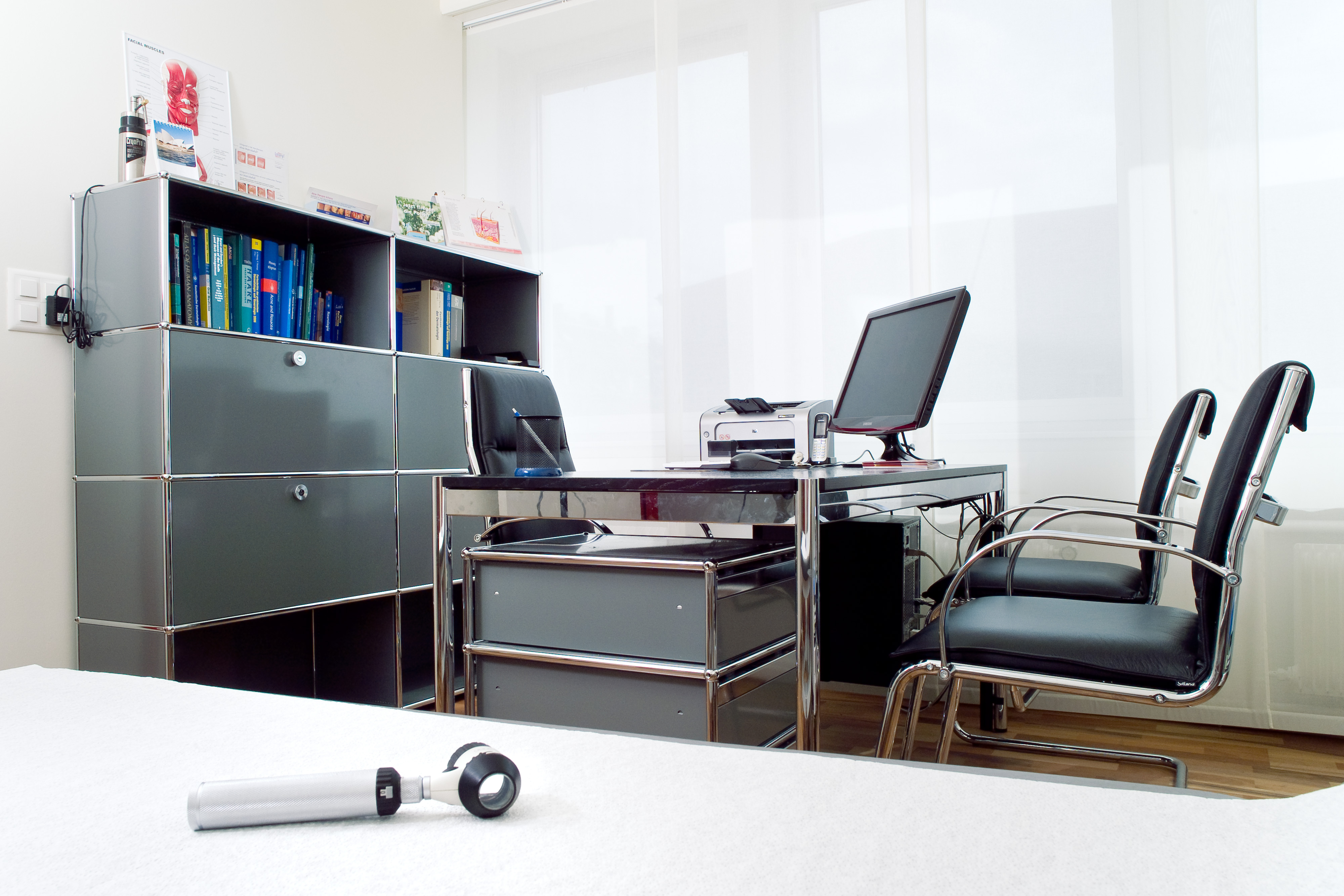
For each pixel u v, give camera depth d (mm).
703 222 3289
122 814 445
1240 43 2557
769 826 416
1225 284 2574
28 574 2289
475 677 1781
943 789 463
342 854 398
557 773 495
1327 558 2484
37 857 398
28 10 2320
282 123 3047
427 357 2959
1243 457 1192
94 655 2330
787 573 1838
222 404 2307
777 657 1781
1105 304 2738
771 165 3184
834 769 497
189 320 2357
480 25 3826
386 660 2830
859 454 3006
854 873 366
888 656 2662
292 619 2898
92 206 2350
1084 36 2768
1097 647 1266
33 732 577
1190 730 2586
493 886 363
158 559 2188
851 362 2717
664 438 3455
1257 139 2547
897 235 3006
